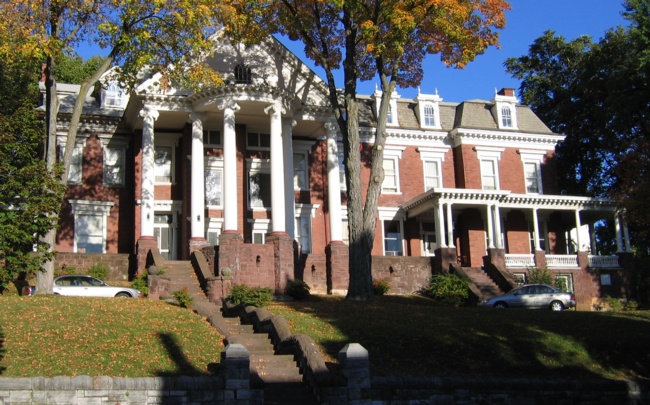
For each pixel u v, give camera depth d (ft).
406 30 88.63
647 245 143.33
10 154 77.87
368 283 92.79
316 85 123.75
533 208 135.74
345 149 98.22
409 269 124.06
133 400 46.70
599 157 172.04
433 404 54.29
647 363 70.18
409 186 143.95
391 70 102.53
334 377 50.06
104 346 56.29
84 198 124.98
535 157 150.51
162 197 124.57
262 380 50.62
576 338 73.00
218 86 106.42
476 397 56.13
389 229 142.00
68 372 50.93
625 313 90.33
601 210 139.23
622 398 61.72
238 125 126.82
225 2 94.32
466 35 93.66
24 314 62.75
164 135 126.41
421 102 148.56
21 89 109.91
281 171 112.57
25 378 45.37
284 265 109.09
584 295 134.00
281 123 121.49
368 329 69.05
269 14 98.73
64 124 126.31
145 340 58.70
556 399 59.41
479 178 145.38
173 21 89.20
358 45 103.24
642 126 126.52
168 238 124.47
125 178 128.47
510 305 106.83
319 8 100.22
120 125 128.98
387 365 60.95
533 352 68.39
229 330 66.39
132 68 91.56
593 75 157.89
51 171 74.33
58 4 83.66
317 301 96.84
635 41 133.80
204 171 125.08
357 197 95.76
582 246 149.38
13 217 67.31
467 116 149.38
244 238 124.26
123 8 86.17
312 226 132.46
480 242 139.74
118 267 113.39
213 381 48.29
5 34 79.41
